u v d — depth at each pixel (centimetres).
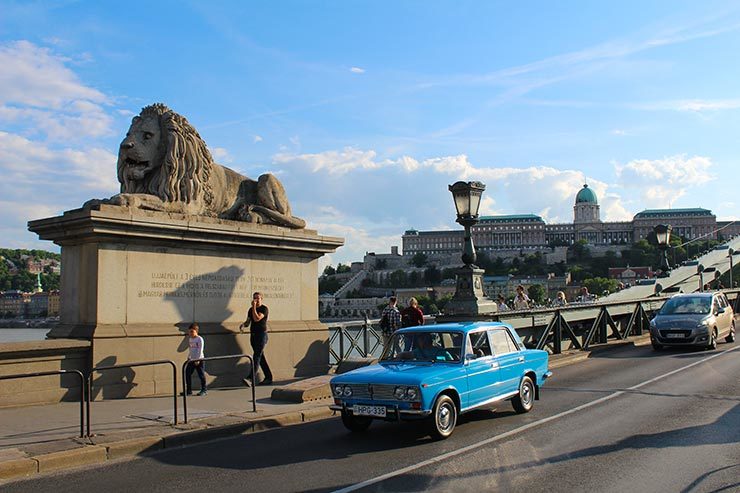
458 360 1055
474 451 899
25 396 1191
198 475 794
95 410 1150
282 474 795
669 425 1060
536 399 1231
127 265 1350
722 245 5056
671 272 4106
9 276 16638
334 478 773
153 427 1002
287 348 1655
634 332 2823
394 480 760
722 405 1240
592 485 730
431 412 963
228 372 1511
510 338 1199
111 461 865
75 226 1305
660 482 739
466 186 1678
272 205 1686
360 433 1042
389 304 1870
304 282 1748
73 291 1351
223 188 1616
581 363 2022
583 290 3244
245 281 1589
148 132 1467
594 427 1052
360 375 1016
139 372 1326
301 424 1125
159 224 1364
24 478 784
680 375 1684
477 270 1703
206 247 1498
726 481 737
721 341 2591
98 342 1270
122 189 1465
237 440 995
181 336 1406
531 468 805
